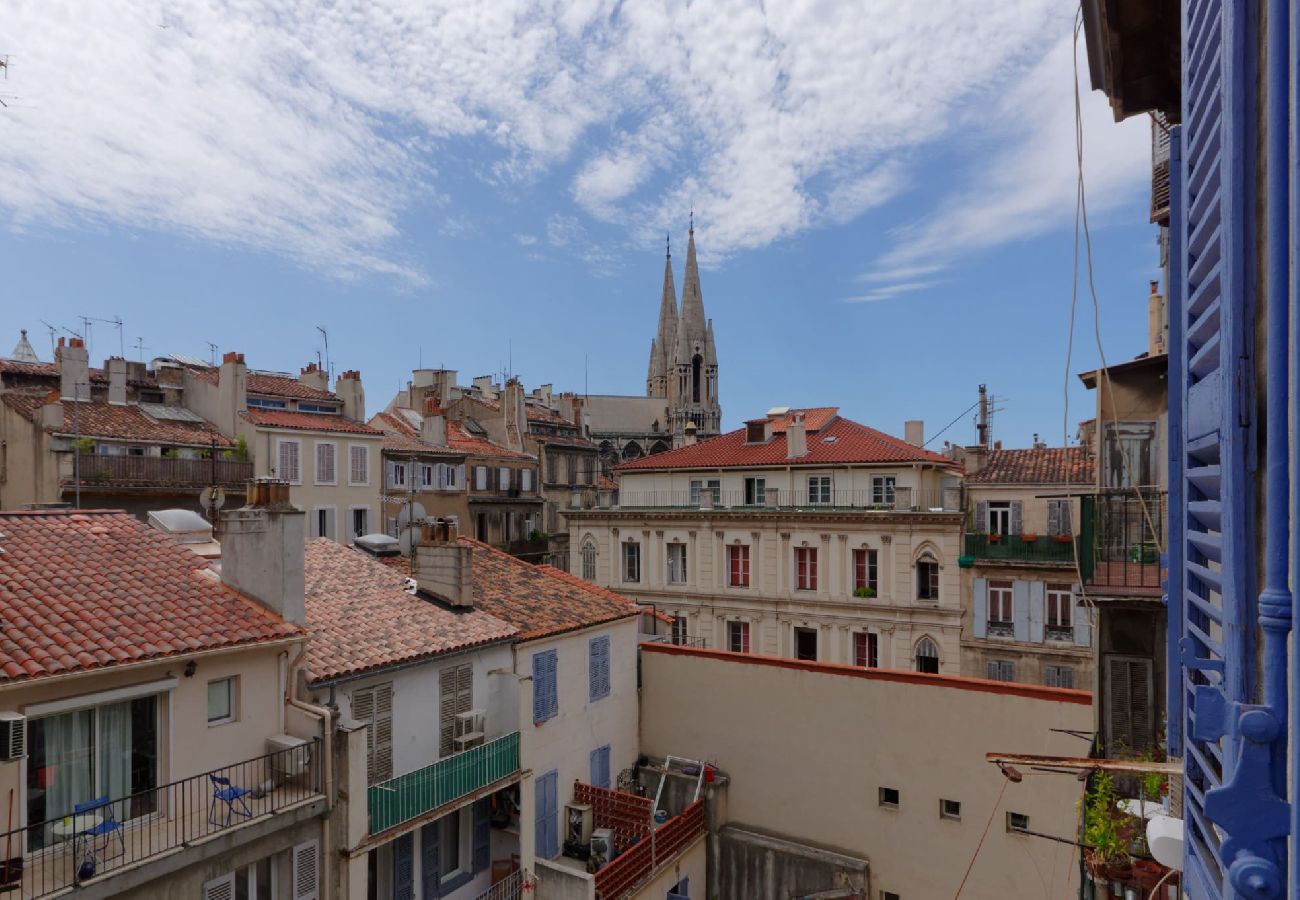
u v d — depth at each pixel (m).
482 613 20.25
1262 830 2.65
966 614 32.59
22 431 35.78
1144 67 6.96
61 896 9.93
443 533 20.64
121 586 13.61
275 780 13.43
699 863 22.64
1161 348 19.86
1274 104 2.74
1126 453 14.01
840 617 35.34
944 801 20.59
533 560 60.50
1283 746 2.65
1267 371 2.84
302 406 48.47
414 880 16.56
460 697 18.16
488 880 18.53
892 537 34.25
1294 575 2.55
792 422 43.00
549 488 65.19
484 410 65.44
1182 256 4.71
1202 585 4.34
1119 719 13.72
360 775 13.98
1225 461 3.13
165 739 12.10
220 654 12.83
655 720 25.19
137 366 43.34
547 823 20.80
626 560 42.22
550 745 21.06
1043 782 19.28
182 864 11.24
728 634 38.59
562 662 21.72
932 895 20.48
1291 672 2.56
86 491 34.47
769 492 39.16
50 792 10.87
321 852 13.40
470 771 16.67
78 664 10.90
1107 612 13.85
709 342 135.12
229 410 42.19
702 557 39.38
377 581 20.33
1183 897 7.21
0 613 11.69
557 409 87.00
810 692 22.64
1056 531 35.41
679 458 45.81
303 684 14.47
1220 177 3.42
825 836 22.12
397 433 54.62
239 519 14.56
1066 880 18.88
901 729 21.22
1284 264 2.72
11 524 14.62
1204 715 3.09
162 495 36.88
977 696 20.27
